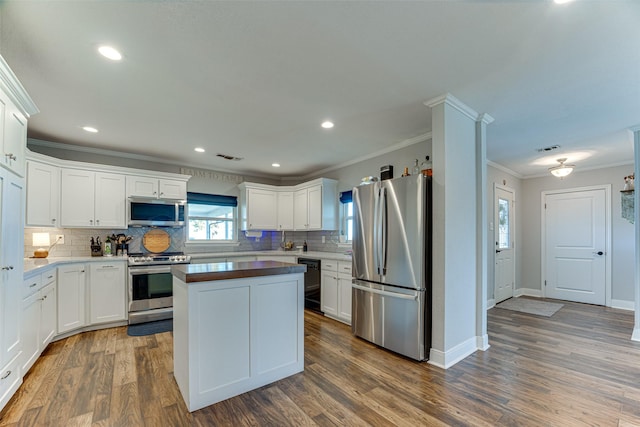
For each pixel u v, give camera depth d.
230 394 2.16
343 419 1.92
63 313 3.32
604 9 1.61
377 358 2.85
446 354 2.66
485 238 3.10
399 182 2.97
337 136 3.77
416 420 1.91
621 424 1.87
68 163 3.77
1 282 1.95
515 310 4.69
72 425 1.84
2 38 1.84
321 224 5.18
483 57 2.09
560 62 2.14
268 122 3.29
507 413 1.98
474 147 3.07
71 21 1.70
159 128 3.45
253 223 5.54
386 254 3.07
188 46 1.95
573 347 3.13
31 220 3.37
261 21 1.72
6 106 1.97
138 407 2.03
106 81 2.38
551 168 4.85
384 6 1.60
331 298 4.20
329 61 2.13
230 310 2.18
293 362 2.51
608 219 5.04
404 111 3.00
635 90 2.55
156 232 4.74
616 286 4.93
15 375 2.16
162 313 4.07
